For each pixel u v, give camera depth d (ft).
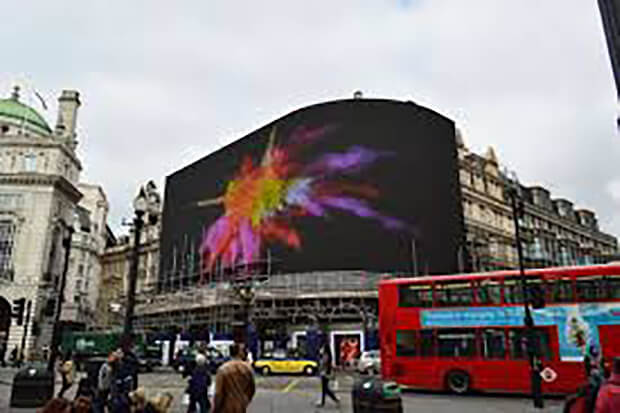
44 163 205.98
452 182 173.37
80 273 284.41
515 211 68.18
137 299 230.68
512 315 67.87
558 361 63.46
